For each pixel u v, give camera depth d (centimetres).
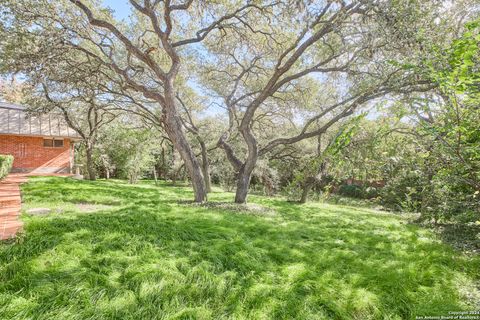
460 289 303
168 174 2406
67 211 550
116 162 2156
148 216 516
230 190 1616
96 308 234
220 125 1936
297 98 1178
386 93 503
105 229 402
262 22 975
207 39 1217
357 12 602
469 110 234
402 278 323
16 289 249
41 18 801
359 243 479
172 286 275
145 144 1858
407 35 445
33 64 760
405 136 303
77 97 1124
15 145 1597
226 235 445
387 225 674
